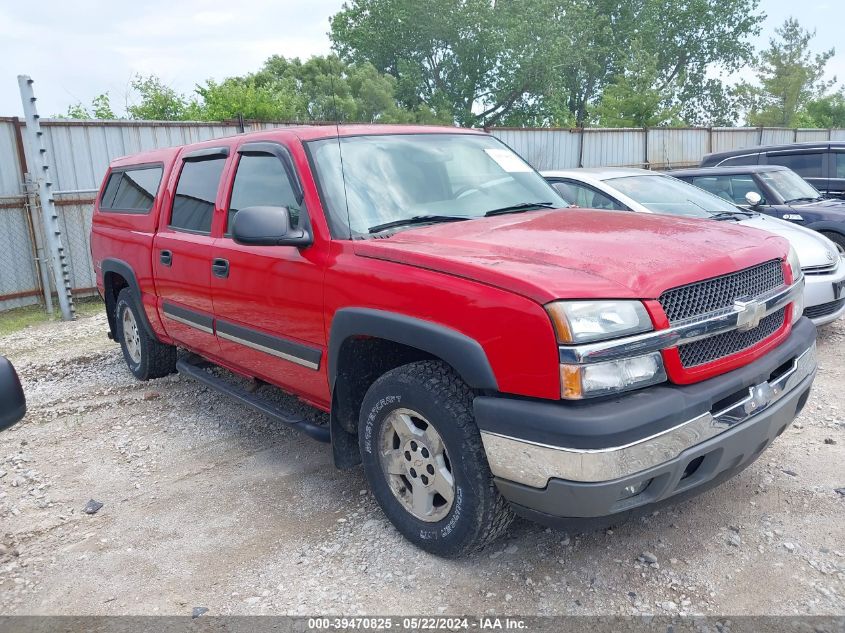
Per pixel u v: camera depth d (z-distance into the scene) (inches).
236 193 161.9
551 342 95.2
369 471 129.4
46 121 380.5
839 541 120.6
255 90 797.9
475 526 110.7
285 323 143.3
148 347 221.5
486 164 163.0
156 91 820.0
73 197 394.0
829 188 395.9
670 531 126.2
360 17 1510.8
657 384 101.7
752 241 123.2
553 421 94.7
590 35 1633.9
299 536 132.3
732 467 112.4
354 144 148.2
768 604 105.3
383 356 134.0
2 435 194.1
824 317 233.3
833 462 150.1
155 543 133.3
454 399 110.3
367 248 123.6
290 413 153.6
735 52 1782.7
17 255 381.1
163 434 188.4
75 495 155.6
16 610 115.2
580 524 102.0
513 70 1437.0
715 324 104.4
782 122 1718.8
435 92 1451.8
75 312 364.2
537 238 119.9
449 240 122.0
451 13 1402.6
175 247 181.8
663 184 281.0
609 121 1043.3
